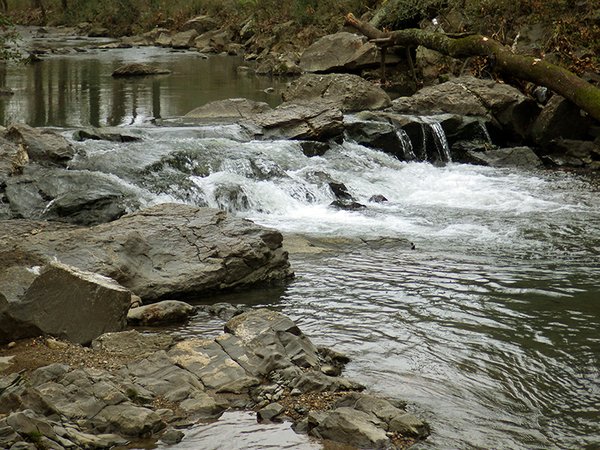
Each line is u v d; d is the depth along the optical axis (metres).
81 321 7.48
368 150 17.00
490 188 15.17
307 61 28.95
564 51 21.22
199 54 38.62
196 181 13.41
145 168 13.34
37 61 34.00
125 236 9.07
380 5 33.53
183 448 5.58
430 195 14.68
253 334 7.22
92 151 14.36
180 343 7.14
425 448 5.71
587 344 7.76
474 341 7.79
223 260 9.19
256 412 6.10
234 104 18.92
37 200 11.93
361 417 5.91
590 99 17.11
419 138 17.75
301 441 5.70
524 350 7.61
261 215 13.11
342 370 7.05
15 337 7.38
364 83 20.66
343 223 12.62
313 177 14.60
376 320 8.30
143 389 6.28
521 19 24.69
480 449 5.77
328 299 8.97
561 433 6.07
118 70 28.80
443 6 28.08
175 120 18.12
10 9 69.56
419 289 9.30
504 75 20.89
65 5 60.31
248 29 39.97
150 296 8.73
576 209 13.62
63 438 5.44
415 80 25.25
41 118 19.17
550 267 10.27
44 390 6.04
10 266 8.37
